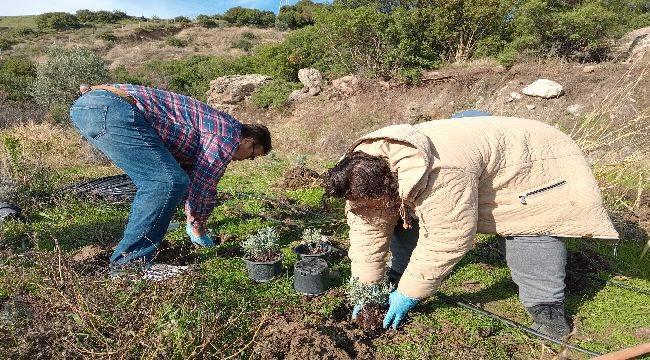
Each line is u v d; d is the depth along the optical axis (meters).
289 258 4.29
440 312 3.50
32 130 11.07
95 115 3.48
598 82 10.02
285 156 9.98
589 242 4.81
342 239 4.85
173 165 3.67
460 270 4.19
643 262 4.42
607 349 3.09
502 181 3.03
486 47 12.12
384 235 3.21
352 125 11.39
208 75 21.91
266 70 15.95
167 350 2.55
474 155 2.90
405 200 2.73
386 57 12.20
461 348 3.08
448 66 11.89
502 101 10.59
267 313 3.08
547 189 3.08
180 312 2.91
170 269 3.60
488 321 3.37
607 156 5.77
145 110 3.68
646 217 5.18
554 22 11.14
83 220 5.32
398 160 2.70
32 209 5.61
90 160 9.33
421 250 2.93
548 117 9.12
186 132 3.85
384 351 3.05
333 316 3.41
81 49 19.56
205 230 4.45
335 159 9.48
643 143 6.45
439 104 11.13
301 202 6.10
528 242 3.17
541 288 3.19
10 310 2.92
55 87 17.88
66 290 2.89
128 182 6.69
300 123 12.29
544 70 10.72
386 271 3.87
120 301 2.89
